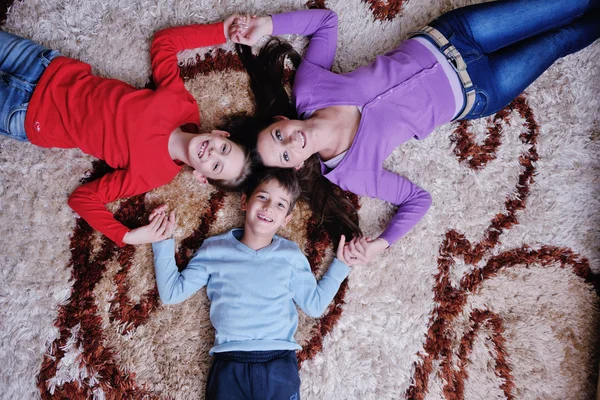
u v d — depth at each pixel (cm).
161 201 131
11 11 128
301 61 132
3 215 126
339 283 128
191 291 124
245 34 128
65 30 130
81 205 119
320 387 129
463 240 136
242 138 126
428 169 137
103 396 123
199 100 133
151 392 125
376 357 131
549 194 136
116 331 126
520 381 132
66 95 117
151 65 128
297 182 128
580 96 137
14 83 114
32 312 124
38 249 126
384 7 138
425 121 123
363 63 138
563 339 133
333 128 123
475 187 137
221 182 126
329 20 129
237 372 116
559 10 120
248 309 120
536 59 122
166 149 121
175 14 133
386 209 137
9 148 127
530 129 137
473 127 137
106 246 127
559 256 136
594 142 136
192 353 127
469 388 132
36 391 121
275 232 132
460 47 120
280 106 134
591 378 131
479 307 135
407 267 135
